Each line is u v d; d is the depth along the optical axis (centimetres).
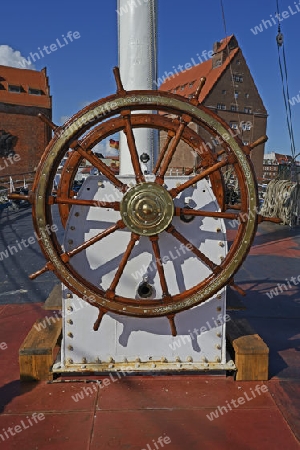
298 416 202
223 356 235
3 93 3438
